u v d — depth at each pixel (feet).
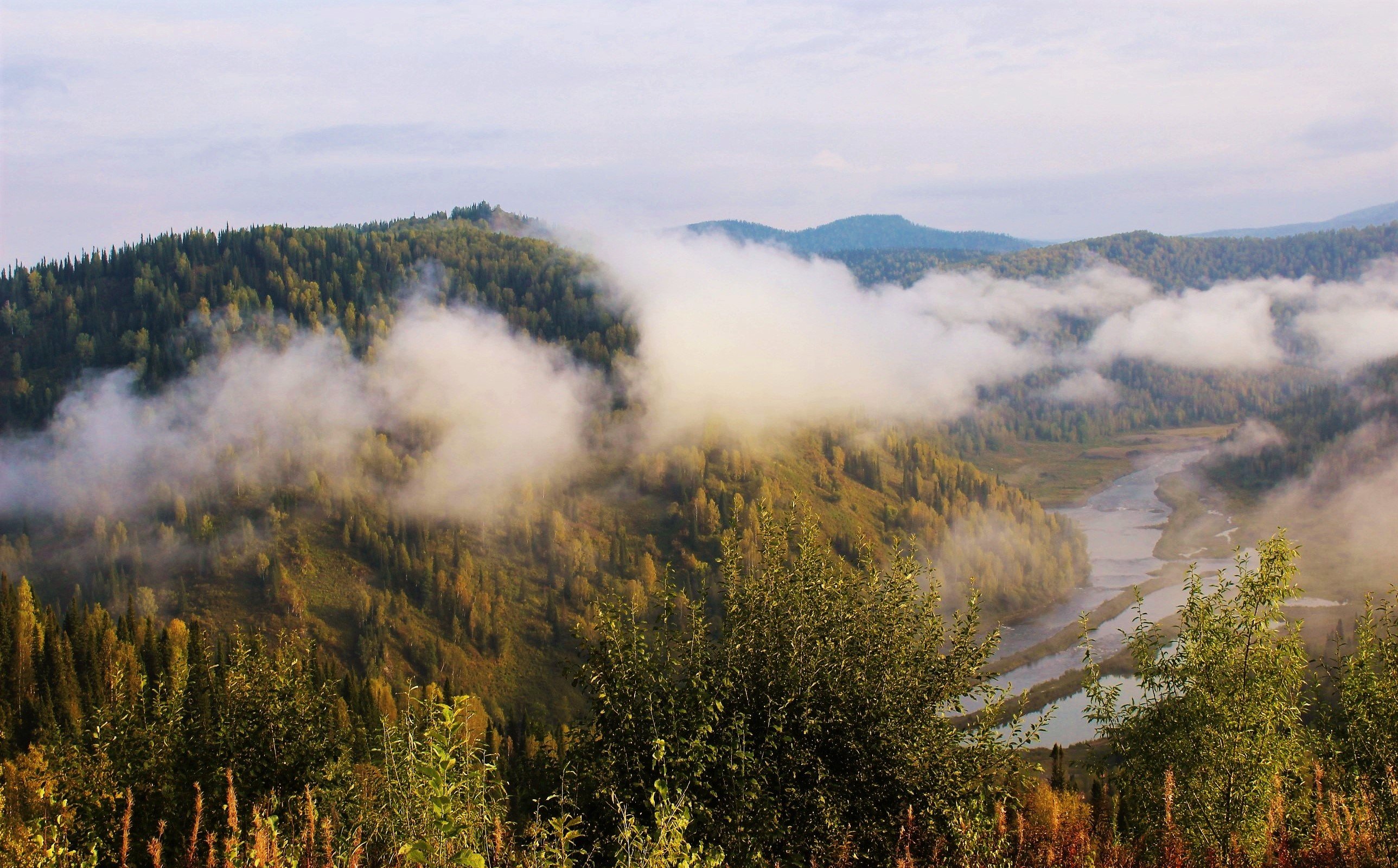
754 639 77.56
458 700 51.65
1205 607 89.30
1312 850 69.00
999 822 70.64
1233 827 79.41
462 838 49.85
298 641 108.78
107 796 77.61
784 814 72.13
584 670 75.97
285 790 90.33
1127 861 75.56
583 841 70.49
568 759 73.82
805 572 80.28
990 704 78.18
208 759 88.89
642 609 78.69
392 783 60.49
